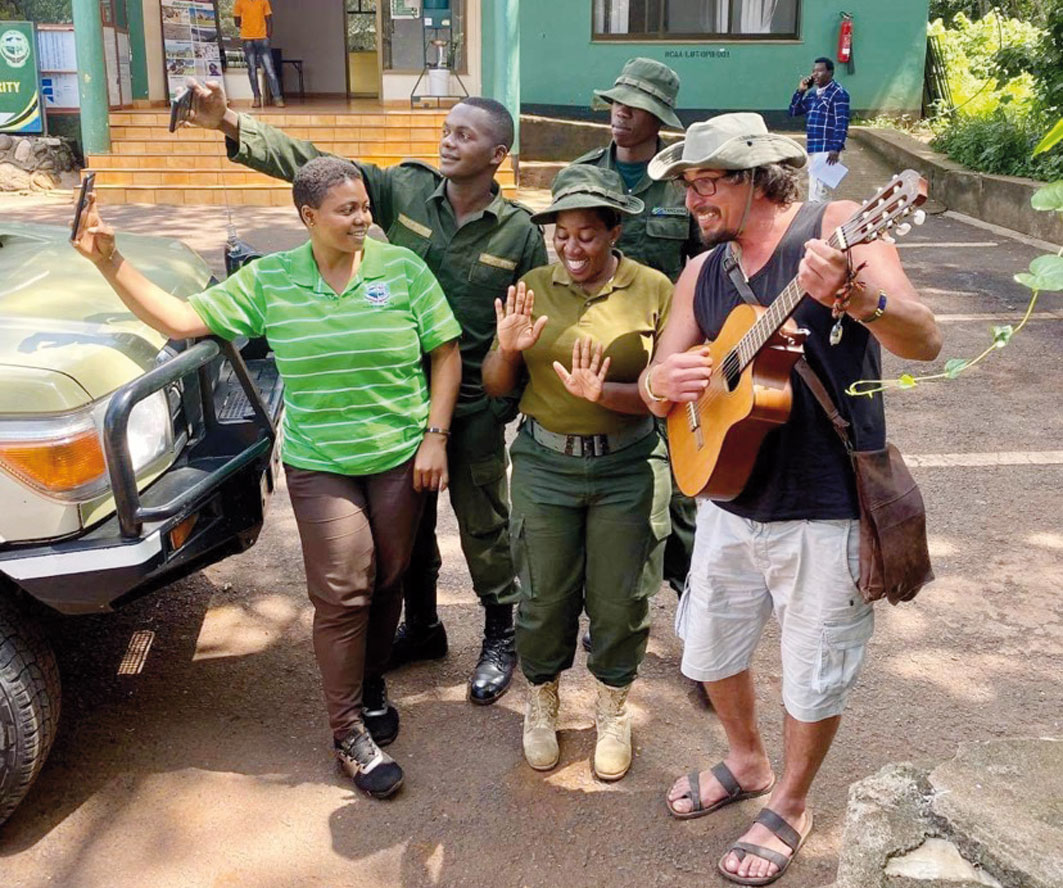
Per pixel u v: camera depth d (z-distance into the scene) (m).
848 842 2.11
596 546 2.96
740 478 2.45
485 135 3.09
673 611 4.07
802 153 2.39
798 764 2.70
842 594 2.49
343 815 2.98
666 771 3.17
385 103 15.20
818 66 11.27
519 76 14.19
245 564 4.43
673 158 2.54
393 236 3.33
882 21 15.15
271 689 3.57
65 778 3.12
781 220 2.43
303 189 2.80
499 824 2.95
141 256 3.79
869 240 1.94
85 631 3.90
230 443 3.21
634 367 2.88
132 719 3.39
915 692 3.54
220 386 3.74
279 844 2.87
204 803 3.02
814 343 2.37
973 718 3.40
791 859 2.76
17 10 14.03
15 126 13.82
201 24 15.41
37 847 2.86
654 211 3.38
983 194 11.81
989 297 8.43
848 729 3.34
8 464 2.66
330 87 17.55
